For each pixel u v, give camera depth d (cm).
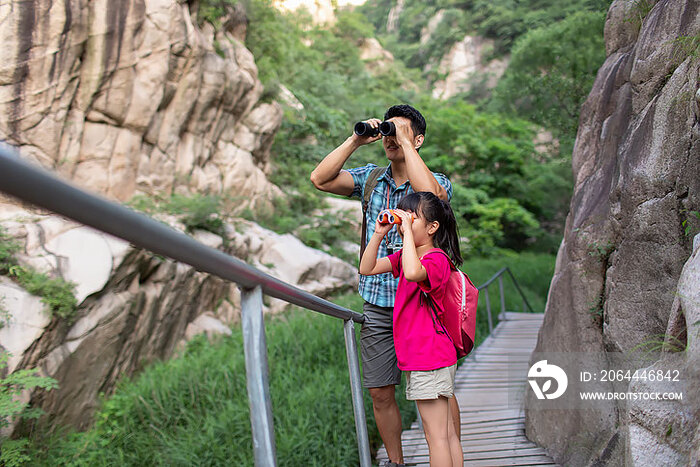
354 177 255
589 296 304
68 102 777
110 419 520
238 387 547
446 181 248
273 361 603
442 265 202
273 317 852
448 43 4688
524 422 360
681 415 158
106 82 816
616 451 221
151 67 866
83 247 584
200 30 1061
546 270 1564
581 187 372
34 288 513
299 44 2458
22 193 53
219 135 1097
